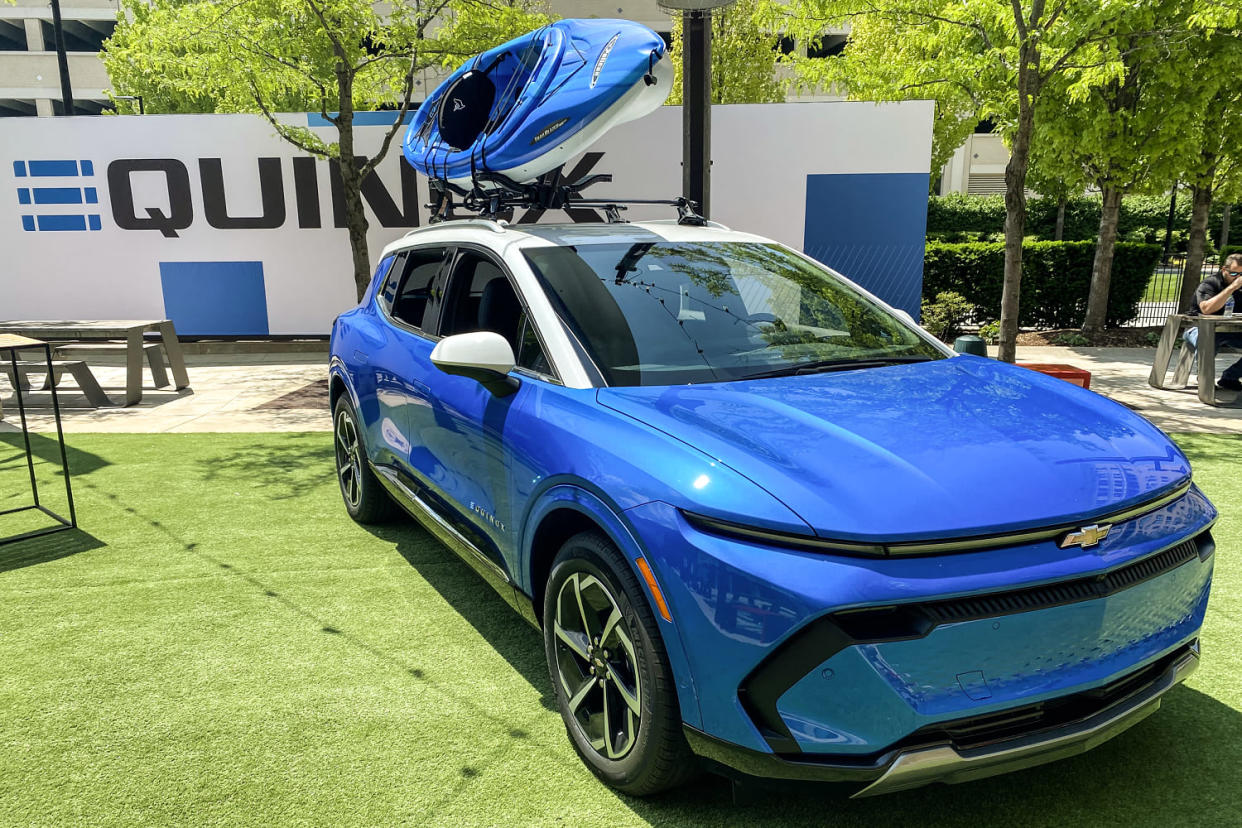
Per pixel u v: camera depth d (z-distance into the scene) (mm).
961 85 9062
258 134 11656
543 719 2873
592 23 4156
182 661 3303
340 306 12141
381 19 9609
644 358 2838
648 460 2246
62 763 2652
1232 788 2428
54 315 12219
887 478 2064
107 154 11766
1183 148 10664
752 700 2002
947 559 1940
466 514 3217
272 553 4449
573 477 2410
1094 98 10852
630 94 3775
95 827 2354
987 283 13430
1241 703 2869
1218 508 4844
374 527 4844
